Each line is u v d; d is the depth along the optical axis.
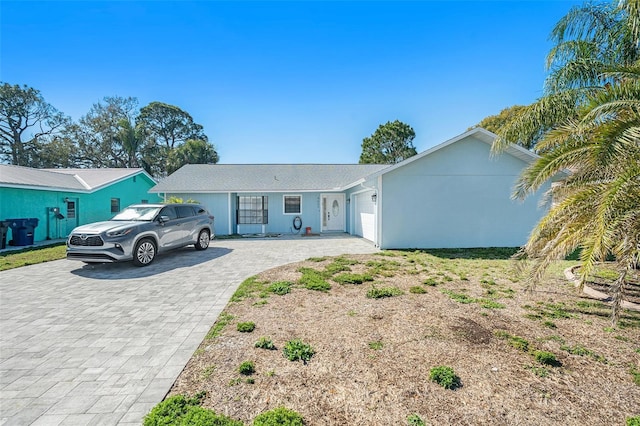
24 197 13.08
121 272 7.39
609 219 3.33
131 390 2.69
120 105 34.75
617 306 3.49
